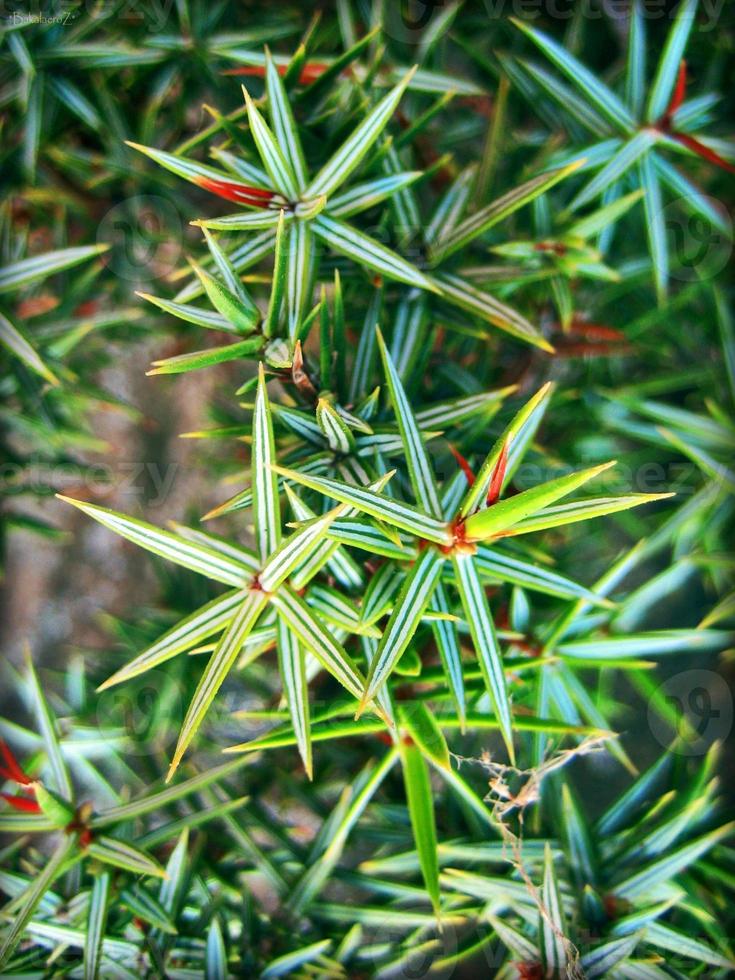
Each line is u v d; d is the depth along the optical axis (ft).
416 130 0.34
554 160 0.35
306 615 0.25
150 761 0.40
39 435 0.42
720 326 0.38
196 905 0.34
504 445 0.24
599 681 0.38
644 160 0.35
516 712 0.35
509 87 0.42
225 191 0.28
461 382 0.37
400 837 0.36
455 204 0.34
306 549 0.25
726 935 0.33
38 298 0.42
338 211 0.30
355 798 0.32
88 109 0.37
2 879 0.34
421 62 0.38
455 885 0.31
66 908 0.33
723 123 0.40
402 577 0.28
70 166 0.40
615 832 0.34
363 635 0.29
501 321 0.33
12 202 0.42
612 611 0.34
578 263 0.35
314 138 0.35
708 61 0.41
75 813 0.30
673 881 0.33
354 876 0.34
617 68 0.42
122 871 0.31
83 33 0.37
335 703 0.28
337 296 0.29
